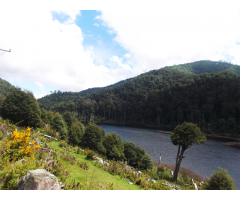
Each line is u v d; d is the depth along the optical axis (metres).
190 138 20.80
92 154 17.16
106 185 9.51
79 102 167.00
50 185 5.05
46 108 163.75
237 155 39.09
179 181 21.45
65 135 28.89
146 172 22.02
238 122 73.94
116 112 140.25
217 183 15.59
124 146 29.36
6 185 5.18
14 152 7.83
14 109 26.28
